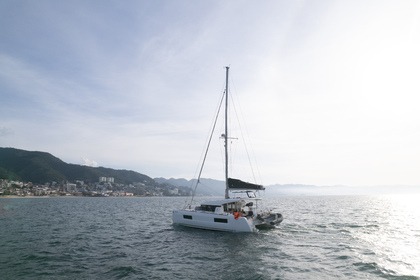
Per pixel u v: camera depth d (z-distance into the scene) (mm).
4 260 16344
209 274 13938
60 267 15070
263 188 27906
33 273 13969
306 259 16797
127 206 84062
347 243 21656
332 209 64688
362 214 50531
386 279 13211
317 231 27578
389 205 90625
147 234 26703
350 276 13633
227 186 27922
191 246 20656
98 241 23000
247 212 27828
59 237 24547
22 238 23812
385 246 20641
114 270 14609
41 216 45875
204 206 27844
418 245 21078
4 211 57125
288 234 25547
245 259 16828
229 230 24984
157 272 14305
